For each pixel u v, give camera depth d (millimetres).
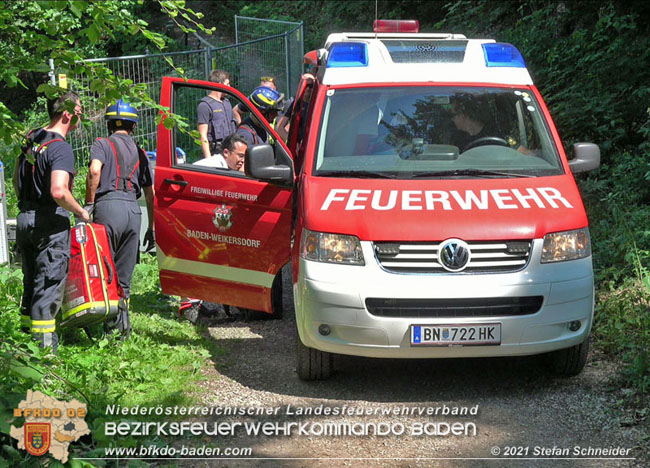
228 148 6504
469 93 5824
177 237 6043
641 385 4934
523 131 5660
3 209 7328
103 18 3799
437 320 4770
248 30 17328
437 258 4805
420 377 5465
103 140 5953
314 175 5402
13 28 3941
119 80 4164
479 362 5707
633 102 9516
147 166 6246
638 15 10250
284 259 5688
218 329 6621
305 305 4953
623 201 8258
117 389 5008
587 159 5711
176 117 4363
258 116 5691
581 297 4926
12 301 6496
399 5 18703
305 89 7098
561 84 10883
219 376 5512
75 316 5555
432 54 6117
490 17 14492
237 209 5797
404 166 5391
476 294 4754
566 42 11180
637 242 7227
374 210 4969
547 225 4906
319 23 20984
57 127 5277
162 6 4082
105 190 5961
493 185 5207
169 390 5109
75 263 5570
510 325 4805
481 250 4832
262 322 6809
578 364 5211
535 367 5559
